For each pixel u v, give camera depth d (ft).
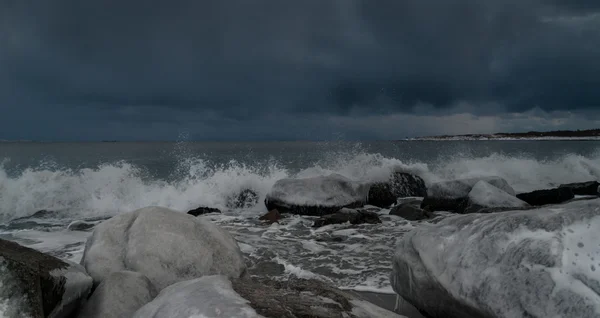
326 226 26.81
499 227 8.80
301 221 29.17
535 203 35.63
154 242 13.70
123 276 11.67
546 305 7.25
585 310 6.91
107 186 39.14
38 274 9.02
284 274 17.44
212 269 13.56
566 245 7.79
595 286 7.18
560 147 161.89
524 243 8.20
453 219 10.23
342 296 8.61
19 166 88.69
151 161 98.07
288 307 7.27
